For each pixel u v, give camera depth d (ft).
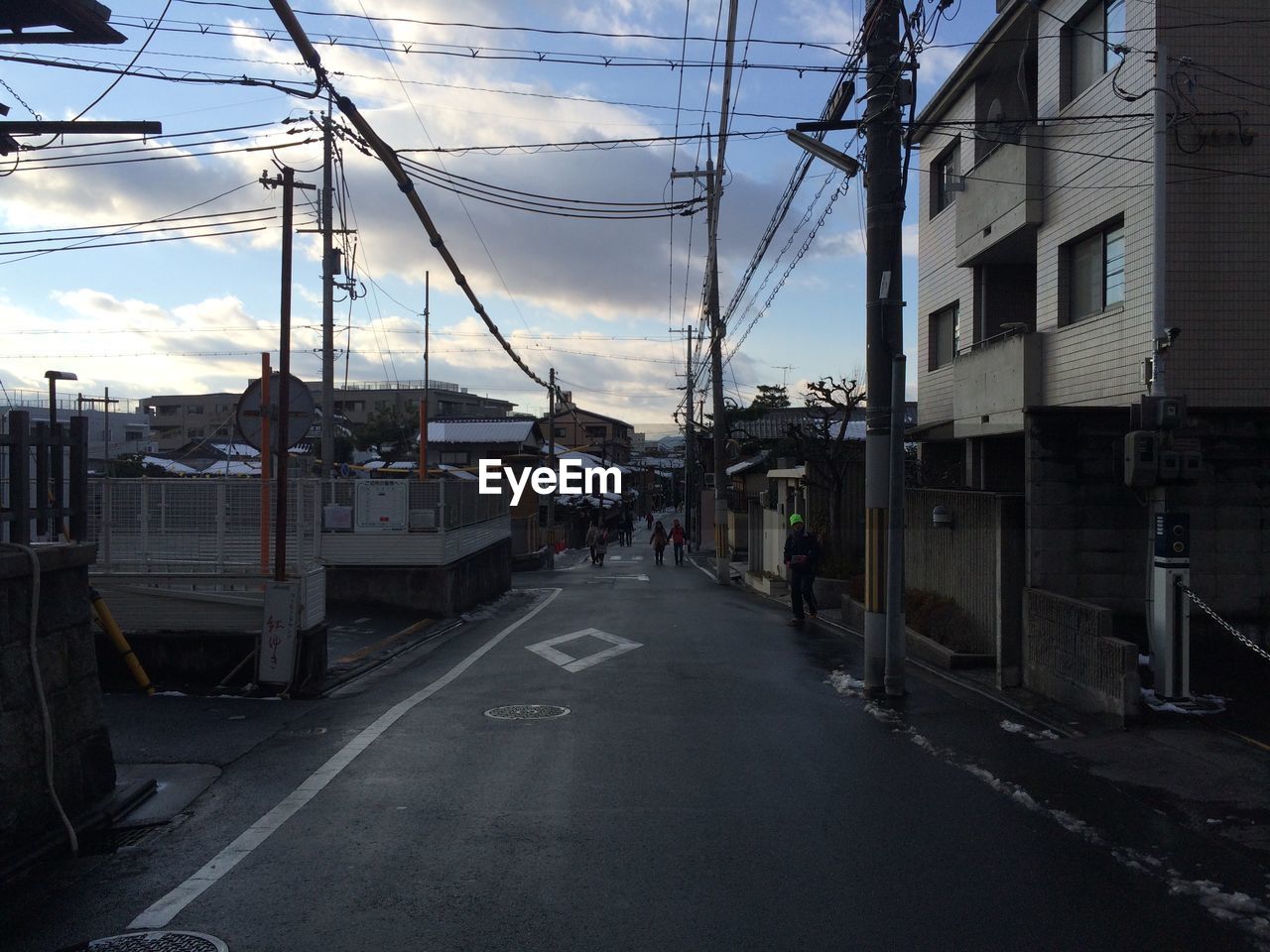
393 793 21.45
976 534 39.32
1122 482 29.66
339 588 59.11
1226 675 30.78
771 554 90.68
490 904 15.25
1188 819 19.43
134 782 22.11
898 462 32.55
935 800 20.76
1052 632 30.32
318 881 16.34
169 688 34.47
